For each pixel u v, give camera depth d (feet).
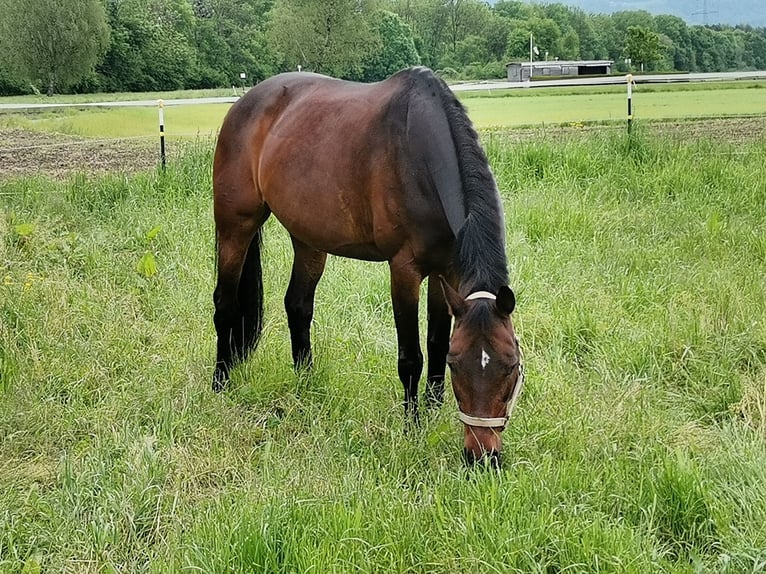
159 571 8.64
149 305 17.37
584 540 8.37
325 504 9.47
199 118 56.59
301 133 12.99
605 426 11.44
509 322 9.51
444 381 12.69
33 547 9.44
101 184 25.80
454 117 11.16
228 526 9.11
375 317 16.52
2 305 16.10
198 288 18.13
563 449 11.10
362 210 12.07
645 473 9.96
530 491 9.45
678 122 45.60
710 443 11.19
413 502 9.71
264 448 11.76
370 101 12.30
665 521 9.30
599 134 32.19
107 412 12.74
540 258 18.94
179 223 22.00
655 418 11.69
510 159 28.25
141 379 13.85
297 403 13.03
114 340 15.25
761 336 14.26
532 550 8.46
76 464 11.20
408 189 11.27
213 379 14.37
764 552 8.07
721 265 18.07
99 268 19.06
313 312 15.33
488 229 10.09
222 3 157.89
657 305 16.05
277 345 15.46
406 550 8.66
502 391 9.23
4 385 13.51
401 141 11.36
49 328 15.38
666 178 25.76
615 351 14.30
